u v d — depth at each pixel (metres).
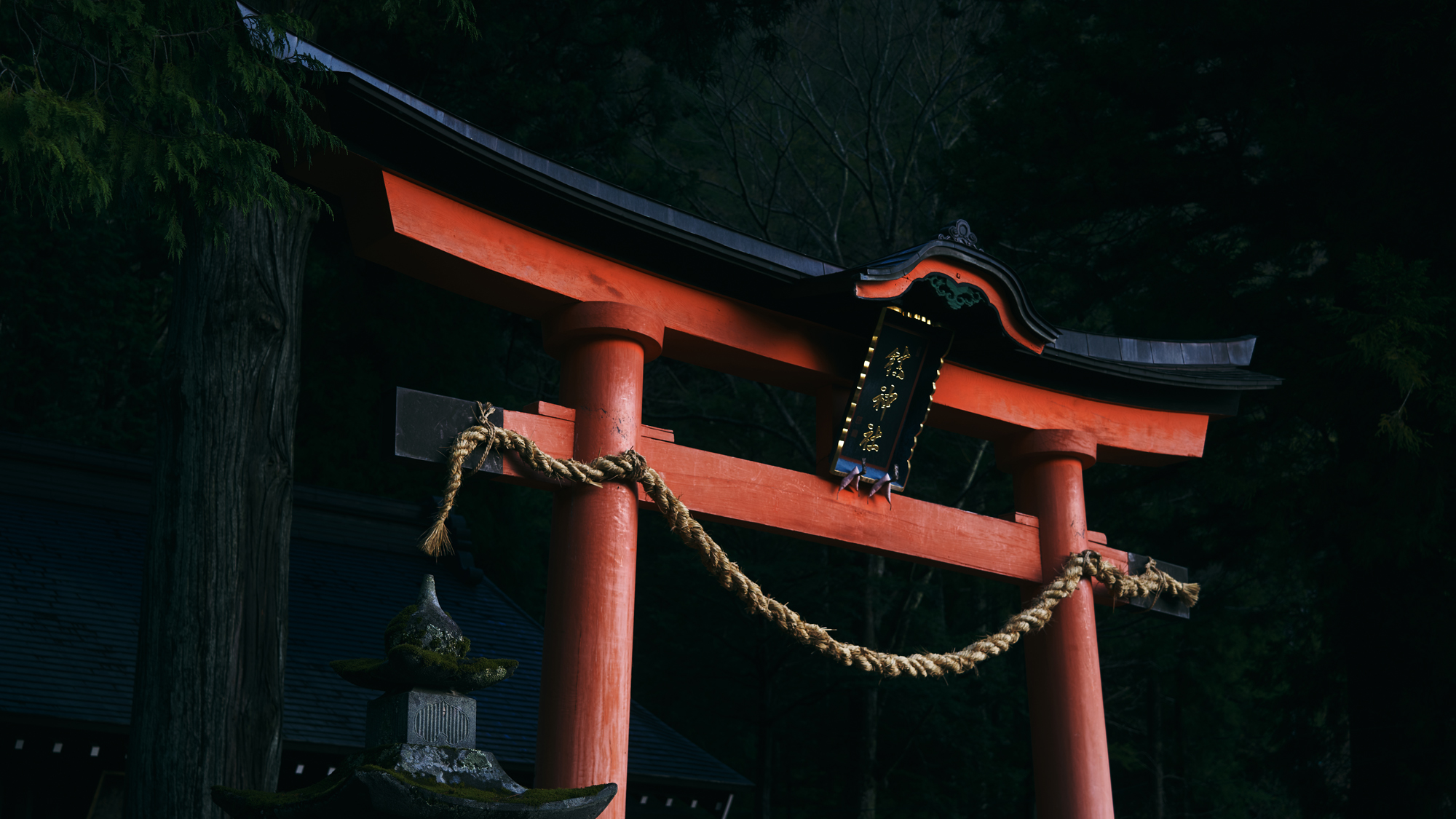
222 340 7.20
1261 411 13.03
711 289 6.23
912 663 6.30
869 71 23.02
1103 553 7.44
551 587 5.54
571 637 5.37
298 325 7.59
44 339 17.91
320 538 12.88
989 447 20.45
